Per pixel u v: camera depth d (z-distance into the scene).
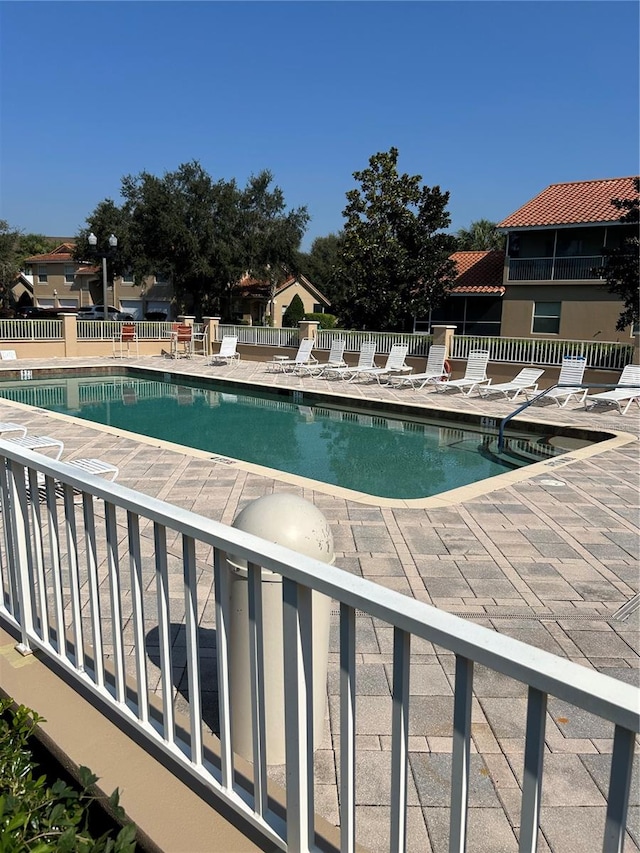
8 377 18.39
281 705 2.13
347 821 1.44
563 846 1.96
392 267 24.42
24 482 2.55
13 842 1.30
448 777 2.27
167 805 1.83
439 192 24.38
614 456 8.24
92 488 2.05
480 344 16.23
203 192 35.31
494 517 5.53
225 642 1.72
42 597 2.54
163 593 1.88
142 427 12.34
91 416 13.48
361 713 2.63
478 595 3.90
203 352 24.28
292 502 2.14
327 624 2.26
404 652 1.26
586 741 2.48
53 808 1.58
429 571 4.28
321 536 2.06
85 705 2.31
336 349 18.23
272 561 1.47
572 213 22.81
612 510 5.78
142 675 2.04
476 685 2.86
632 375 12.77
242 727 2.19
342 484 8.34
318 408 14.55
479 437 11.43
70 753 2.05
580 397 13.20
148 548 4.56
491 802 2.14
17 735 1.93
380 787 2.20
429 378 15.46
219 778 1.84
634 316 17.39
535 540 4.94
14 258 37.34
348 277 25.41
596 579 4.17
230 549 1.57
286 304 44.72
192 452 8.09
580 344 14.48
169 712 1.95
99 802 1.87
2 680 2.47
